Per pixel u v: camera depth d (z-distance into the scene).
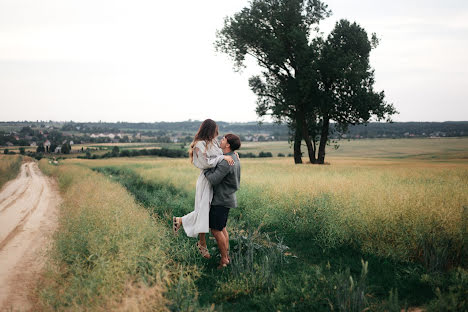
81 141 154.75
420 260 4.46
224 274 4.13
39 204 11.20
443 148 73.44
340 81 29.16
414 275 3.96
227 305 3.37
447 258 4.28
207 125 4.38
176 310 2.91
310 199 7.46
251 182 11.05
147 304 2.76
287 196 7.94
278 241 5.70
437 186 9.23
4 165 32.31
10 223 7.97
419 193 6.61
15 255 5.24
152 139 162.12
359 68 28.53
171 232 5.36
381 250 4.71
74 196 10.33
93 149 122.12
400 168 23.02
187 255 4.53
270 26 32.12
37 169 38.00
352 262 4.59
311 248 5.30
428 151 69.38
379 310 2.98
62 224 6.39
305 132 33.38
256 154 84.75
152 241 4.43
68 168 28.20
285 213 7.11
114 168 29.36
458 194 6.66
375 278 4.00
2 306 3.32
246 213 7.78
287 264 4.56
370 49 31.36
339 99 30.30
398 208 5.41
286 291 3.54
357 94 28.72
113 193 8.57
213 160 4.21
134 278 3.29
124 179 18.38
